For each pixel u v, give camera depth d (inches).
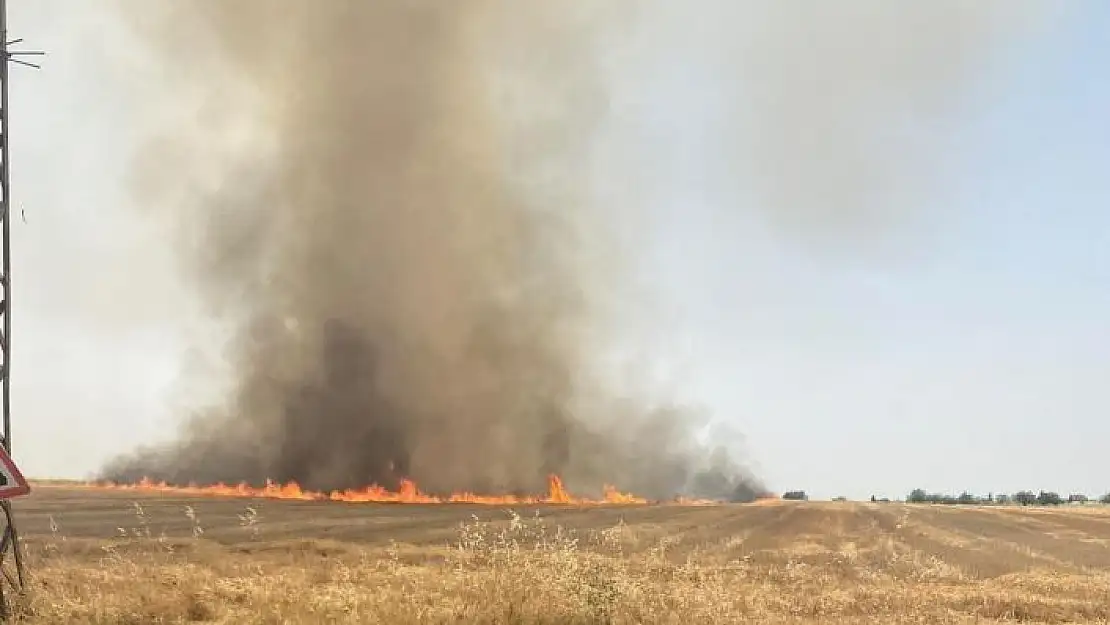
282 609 449.7
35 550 865.5
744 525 1909.4
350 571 673.6
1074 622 611.8
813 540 1483.8
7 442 457.7
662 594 556.4
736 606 580.4
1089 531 1914.4
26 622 403.2
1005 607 673.0
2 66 479.5
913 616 593.3
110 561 709.9
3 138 476.4
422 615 426.0
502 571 538.6
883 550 1251.8
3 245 469.4
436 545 1122.7
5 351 461.7
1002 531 1854.1
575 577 503.5
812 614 611.2
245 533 1343.5
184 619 432.8
